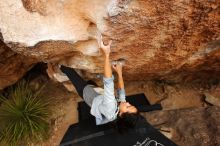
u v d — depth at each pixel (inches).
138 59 129.3
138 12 101.1
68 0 101.0
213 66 141.9
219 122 142.8
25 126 160.1
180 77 159.3
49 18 105.9
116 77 150.6
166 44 119.3
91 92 132.1
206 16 103.0
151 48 121.4
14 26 107.2
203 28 109.4
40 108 163.3
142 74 149.4
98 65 134.7
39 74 186.9
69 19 107.6
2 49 145.3
